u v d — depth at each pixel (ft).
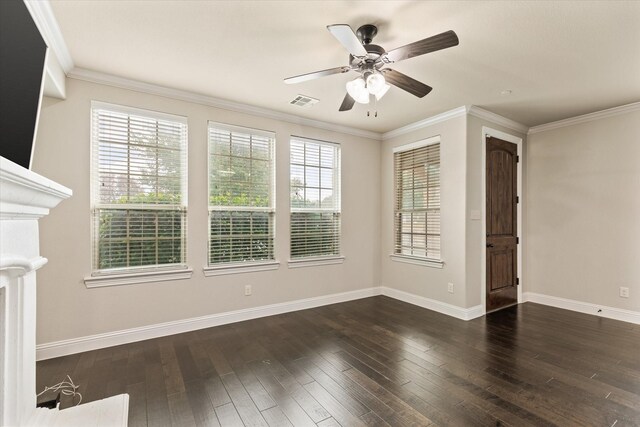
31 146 5.08
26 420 4.43
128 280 9.39
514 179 13.79
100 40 7.30
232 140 11.43
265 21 6.63
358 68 7.06
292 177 12.89
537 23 6.61
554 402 6.39
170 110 10.16
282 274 12.48
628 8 6.07
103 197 9.22
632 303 11.23
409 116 12.78
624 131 11.43
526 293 14.26
